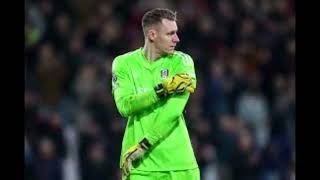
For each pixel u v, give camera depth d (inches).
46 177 1517.0
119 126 1594.5
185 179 866.1
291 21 1908.2
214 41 1834.4
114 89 875.4
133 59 874.8
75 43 1747.0
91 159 1558.8
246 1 1910.7
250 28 1882.4
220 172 1644.9
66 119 1630.2
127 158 860.6
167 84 845.2
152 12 867.4
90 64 1706.4
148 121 859.4
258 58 1847.9
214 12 1873.8
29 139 1530.5
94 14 1822.1
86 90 1651.1
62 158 1533.0
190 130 1643.7
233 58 1834.4
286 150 1736.0
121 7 1835.6
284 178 1716.3
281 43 1881.2
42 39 1747.0
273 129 1750.7
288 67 1852.9
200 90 1717.5
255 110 1750.7
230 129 1669.5
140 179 865.5
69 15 1807.3
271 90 1801.2
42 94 1675.7
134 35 1788.9
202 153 1632.6
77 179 1551.4
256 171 1680.6
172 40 860.6
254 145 1718.8
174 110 852.0
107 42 1763.0
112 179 1562.5
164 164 863.1
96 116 1612.9
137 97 853.2
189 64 865.5
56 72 1692.9
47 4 1801.2
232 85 1755.7
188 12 1838.1
